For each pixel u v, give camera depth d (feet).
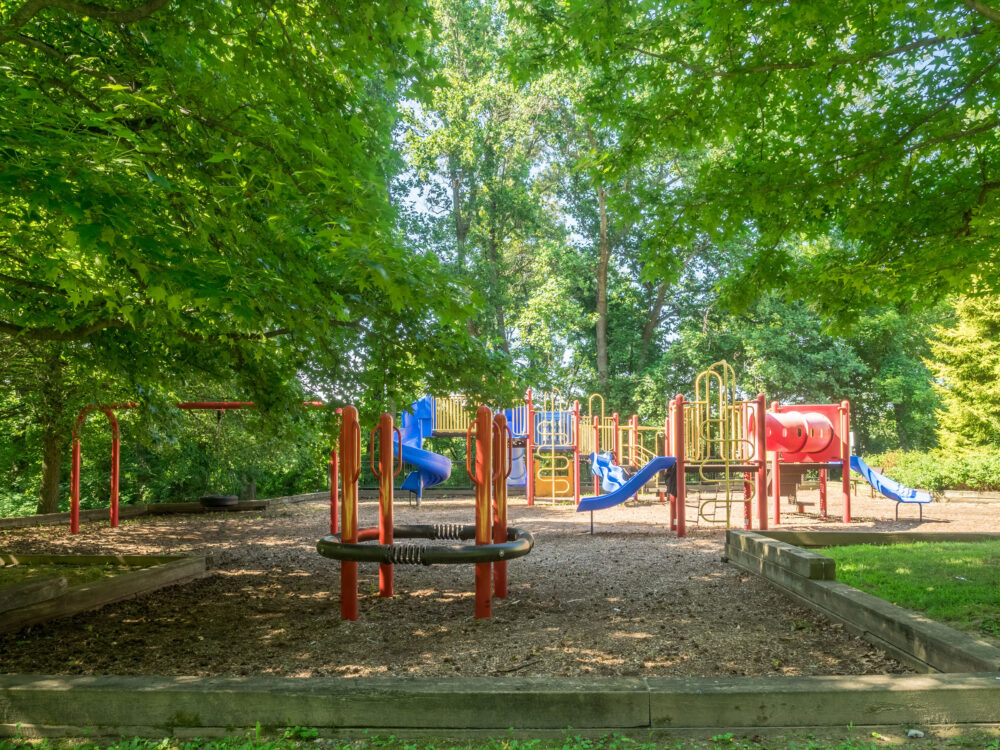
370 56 20.34
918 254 23.75
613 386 112.98
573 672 17.30
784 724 12.41
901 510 59.93
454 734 12.46
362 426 28.32
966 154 24.56
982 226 21.70
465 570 33.63
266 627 22.63
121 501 97.60
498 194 106.42
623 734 12.35
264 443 74.90
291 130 19.48
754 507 63.05
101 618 24.00
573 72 25.67
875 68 23.43
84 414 52.39
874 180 24.48
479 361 26.76
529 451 73.36
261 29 19.94
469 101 102.53
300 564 35.96
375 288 24.36
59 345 37.58
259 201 20.03
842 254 28.22
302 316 19.22
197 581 31.12
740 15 20.43
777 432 51.75
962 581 23.40
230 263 17.90
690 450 49.47
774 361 103.40
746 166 25.85
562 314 102.83
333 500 50.42
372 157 24.47
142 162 16.78
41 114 16.11
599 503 45.34
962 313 92.12
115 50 22.11
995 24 20.03
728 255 106.11
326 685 12.84
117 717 12.75
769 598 25.13
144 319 22.61
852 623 20.02
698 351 107.86
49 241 20.26
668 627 21.42
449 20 100.58
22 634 21.93
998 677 12.92
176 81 19.19
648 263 28.30
